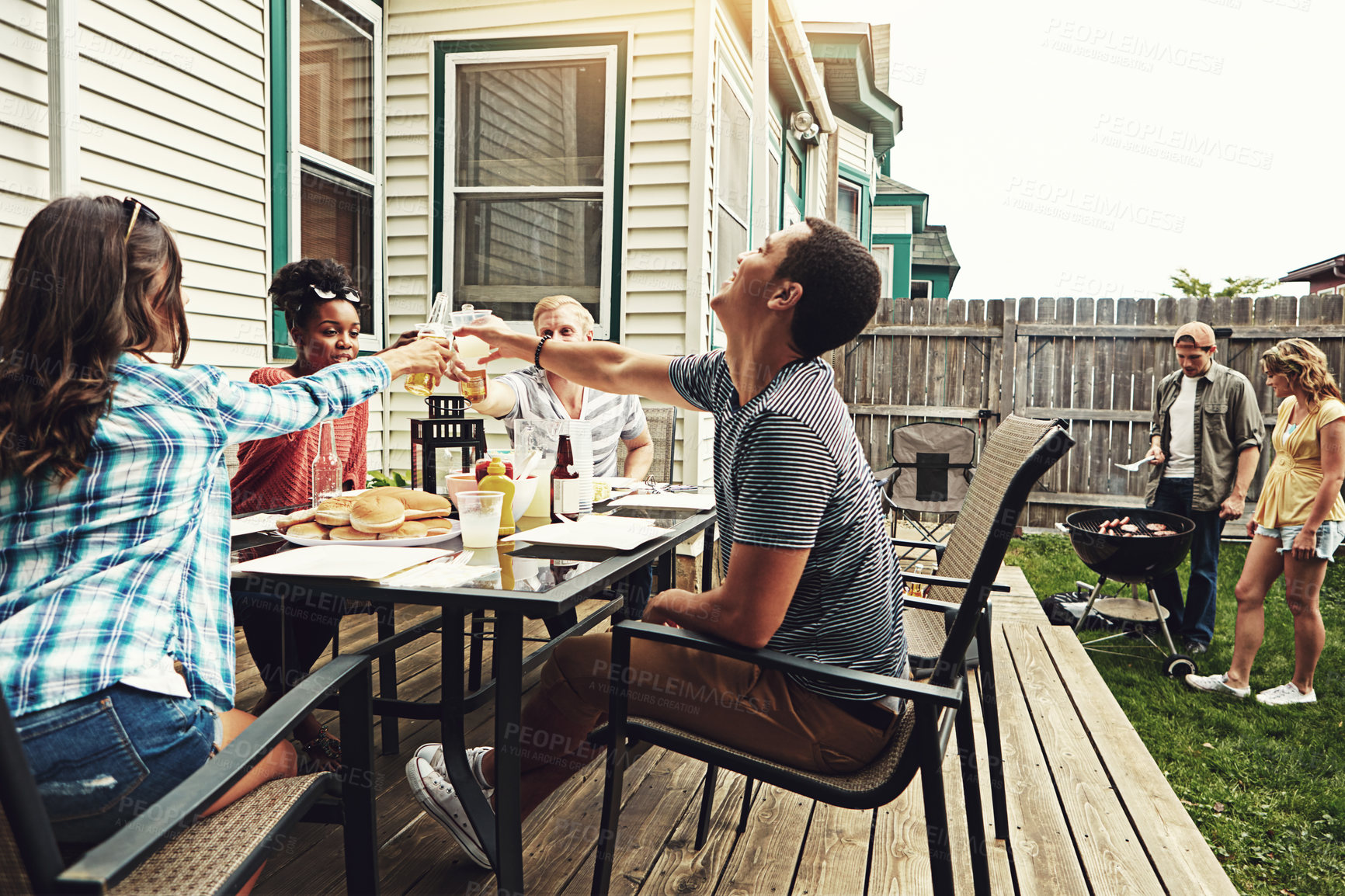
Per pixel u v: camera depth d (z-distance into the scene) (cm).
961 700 126
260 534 183
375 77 494
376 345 504
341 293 266
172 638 116
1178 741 325
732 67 611
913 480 627
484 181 502
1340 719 346
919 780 239
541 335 331
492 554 163
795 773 142
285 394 144
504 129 496
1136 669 410
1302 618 359
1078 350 748
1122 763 246
